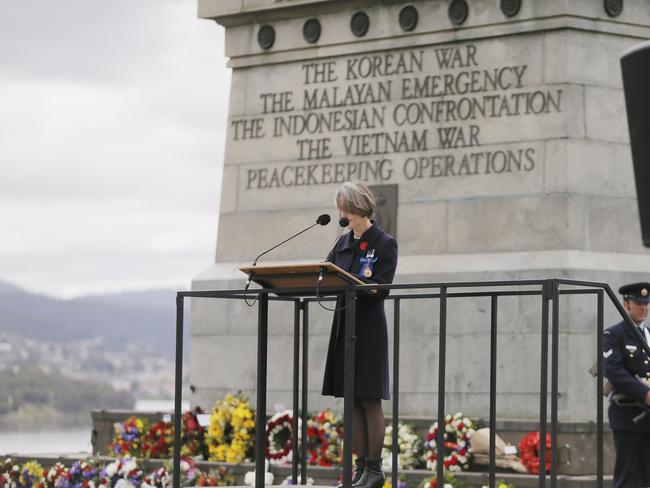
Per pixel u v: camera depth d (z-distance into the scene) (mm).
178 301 16672
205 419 26078
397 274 24844
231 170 27797
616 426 20453
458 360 24188
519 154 24281
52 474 24734
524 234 24047
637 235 24125
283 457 23875
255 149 27547
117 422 26688
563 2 23953
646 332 20703
